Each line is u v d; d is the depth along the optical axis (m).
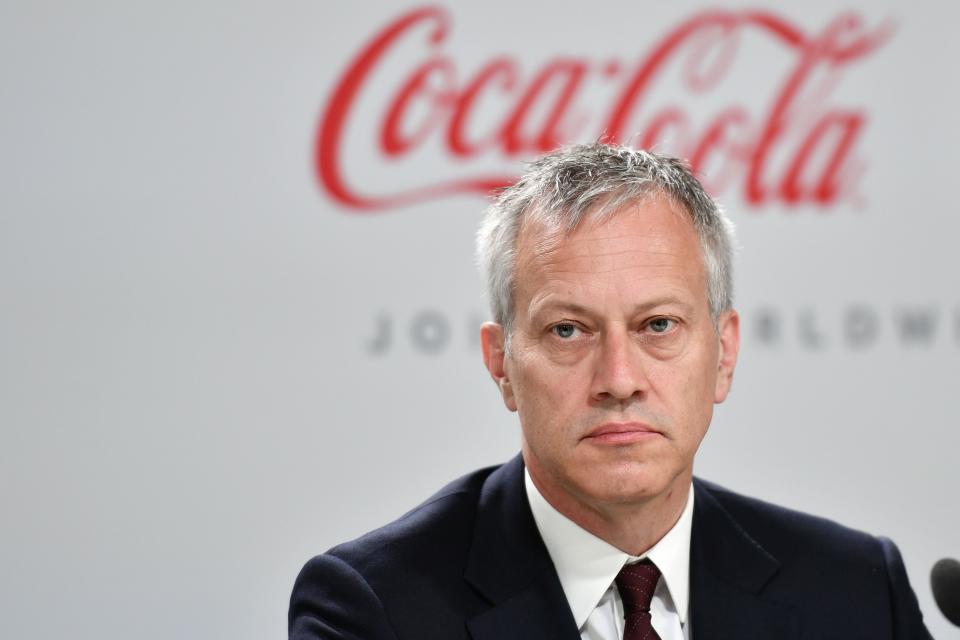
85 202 13.23
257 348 13.42
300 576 7.24
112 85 13.35
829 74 14.39
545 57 14.09
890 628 7.44
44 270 13.10
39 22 13.26
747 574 7.36
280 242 13.52
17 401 12.98
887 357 14.23
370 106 13.79
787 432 14.10
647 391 6.28
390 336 13.65
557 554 7.02
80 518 12.99
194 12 13.53
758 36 14.34
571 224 6.34
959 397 14.26
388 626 6.79
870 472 14.14
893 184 14.34
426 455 13.62
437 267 13.78
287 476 13.38
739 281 14.10
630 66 14.15
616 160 6.73
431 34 13.95
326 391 13.51
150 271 13.28
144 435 13.16
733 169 14.16
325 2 13.78
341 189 13.68
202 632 13.11
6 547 12.84
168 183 13.38
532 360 6.42
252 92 13.58
